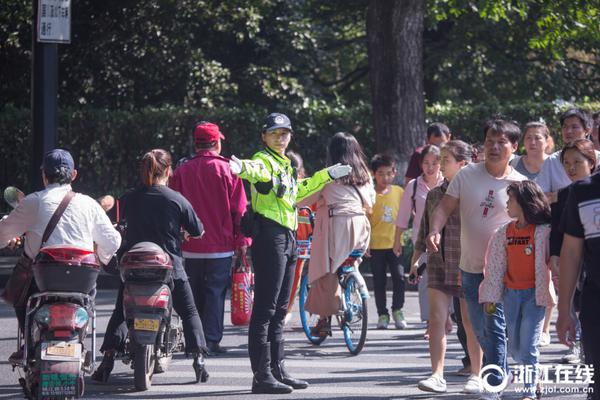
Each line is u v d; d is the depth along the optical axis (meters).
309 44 59.62
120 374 18.83
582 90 65.62
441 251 16.81
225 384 17.86
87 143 48.19
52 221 14.79
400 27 40.72
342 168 17.30
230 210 20.38
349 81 67.88
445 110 48.00
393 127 40.91
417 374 18.94
